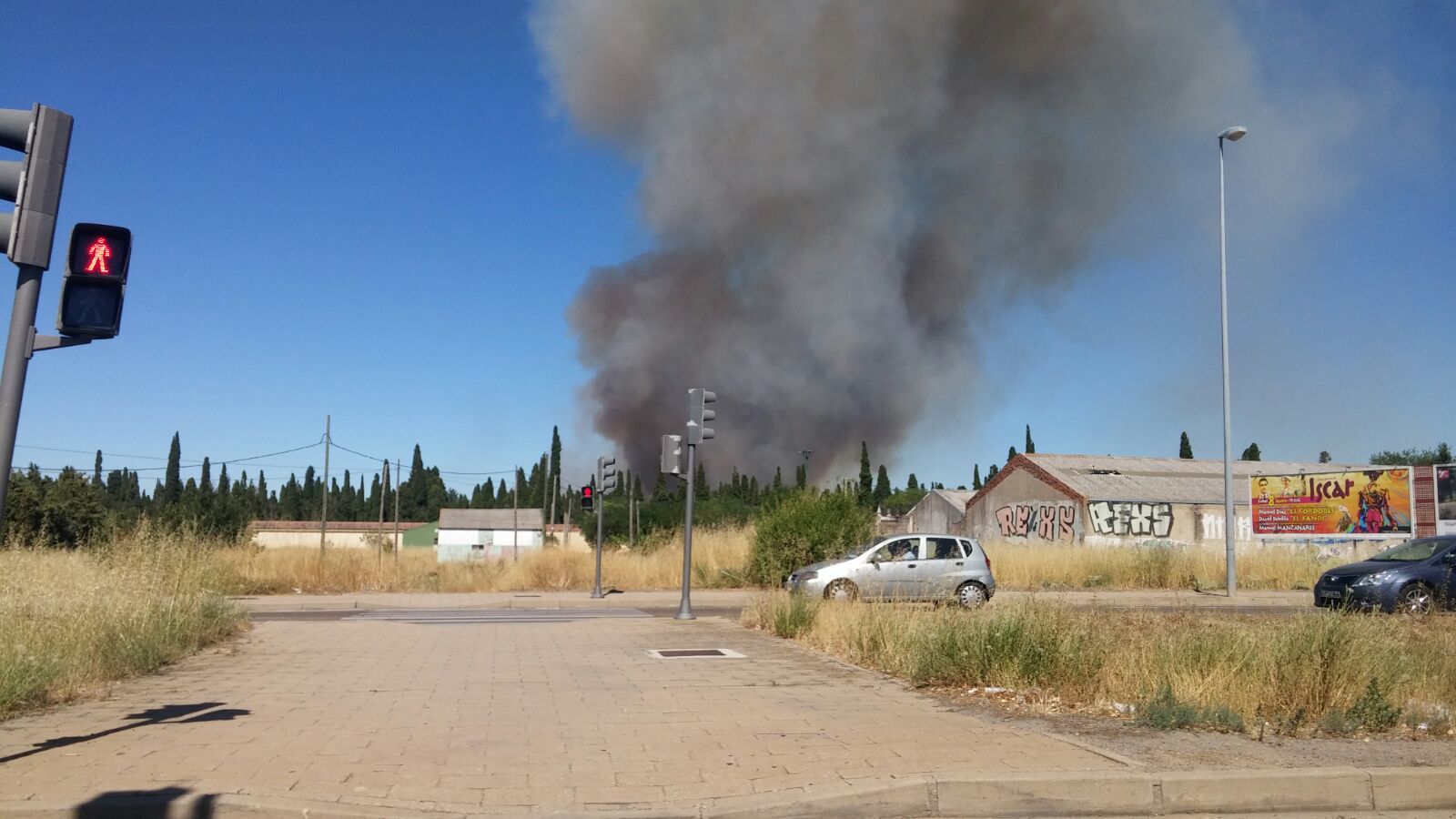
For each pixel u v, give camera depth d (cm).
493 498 10631
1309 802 574
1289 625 913
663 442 1719
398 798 538
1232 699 784
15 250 574
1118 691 834
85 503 3189
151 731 701
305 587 2319
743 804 527
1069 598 2119
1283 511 3297
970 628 945
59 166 594
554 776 584
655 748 655
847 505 2383
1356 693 783
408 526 7725
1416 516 2898
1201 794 565
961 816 548
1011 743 663
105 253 600
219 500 3234
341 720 749
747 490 7269
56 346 589
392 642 1311
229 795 517
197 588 1352
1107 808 557
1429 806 584
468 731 711
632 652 1195
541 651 1214
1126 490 4069
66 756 614
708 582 2455
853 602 1515
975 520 4634
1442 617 1453
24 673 795
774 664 1084
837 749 647
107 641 993
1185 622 1246
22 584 1120
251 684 936
